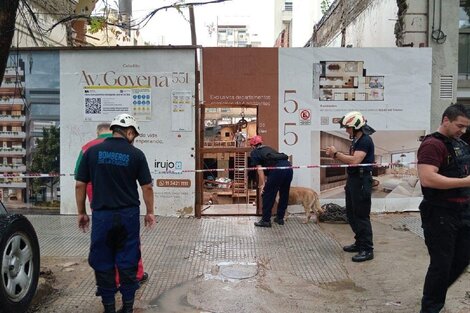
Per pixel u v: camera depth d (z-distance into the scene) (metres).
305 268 5.75
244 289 5.04
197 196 8.45
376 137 8.67
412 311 4.51
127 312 4.32
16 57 8.31
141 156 4.49
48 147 8.50
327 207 8.34
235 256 6.23
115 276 4.36
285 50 8.52
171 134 8.41
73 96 8.44
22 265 4.26
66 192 8.51
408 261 5.95
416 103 8.66
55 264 5.79
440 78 9.02
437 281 4.07
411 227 7.73
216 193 10.75
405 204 8.77
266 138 8.57
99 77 8.40
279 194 7.98
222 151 8.53
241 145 10.68
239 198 10.60
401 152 8.70
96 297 4.82
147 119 8.41
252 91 8.52
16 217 4.23
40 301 4.68
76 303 4.67
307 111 8.59
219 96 8.49
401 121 8.66
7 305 3.97
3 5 4.67
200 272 5.59
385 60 8.59
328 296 4.89
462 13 9.42
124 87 8.40
